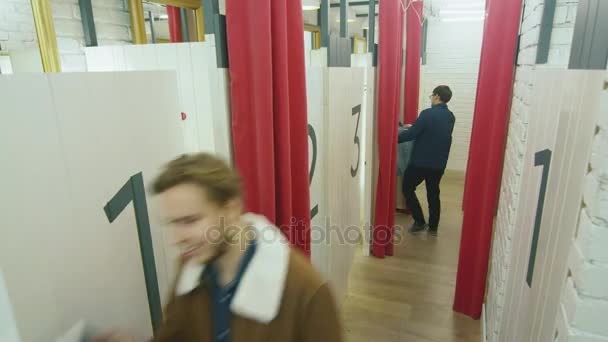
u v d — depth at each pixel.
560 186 0.93
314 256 2.18
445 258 3.34
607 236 0.67
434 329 2.45
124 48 1.65
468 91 5.86
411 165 3.65
